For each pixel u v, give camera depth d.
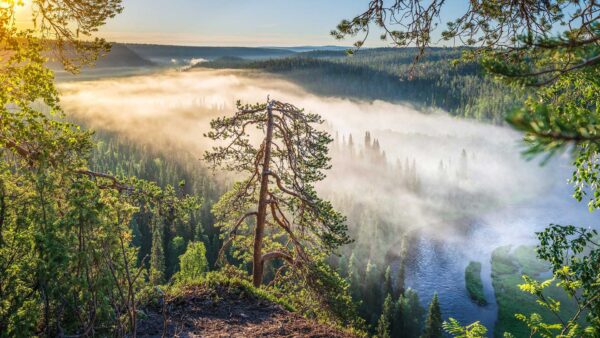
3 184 7.17
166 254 68.06
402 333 55.09
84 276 6.50
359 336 10.70
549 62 5.23
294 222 16.91
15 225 7.27
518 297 61.91
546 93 7.43
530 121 2.66
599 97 6.94
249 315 10.80
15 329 6.24
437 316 50.69
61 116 9.92
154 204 12.54
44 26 9.09
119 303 7.09
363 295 65.00
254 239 16.77
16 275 6.68
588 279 6.82
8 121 8.73
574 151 2.74
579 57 3.86
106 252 6.53
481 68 4.28
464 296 66.69
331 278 15.97
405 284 74.88
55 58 9.32
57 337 6.69
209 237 81.19
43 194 7.32
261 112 16.88
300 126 16.03
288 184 16.25
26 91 9.45
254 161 16.69
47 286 6.32
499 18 7.25
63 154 8.40
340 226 15.67
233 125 15.84
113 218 7.02
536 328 6.32
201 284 12.22
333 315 15.23
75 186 7.06
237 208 17.20
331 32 7.52
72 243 6.46
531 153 2.68
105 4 9.06
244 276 16.22
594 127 2.62
